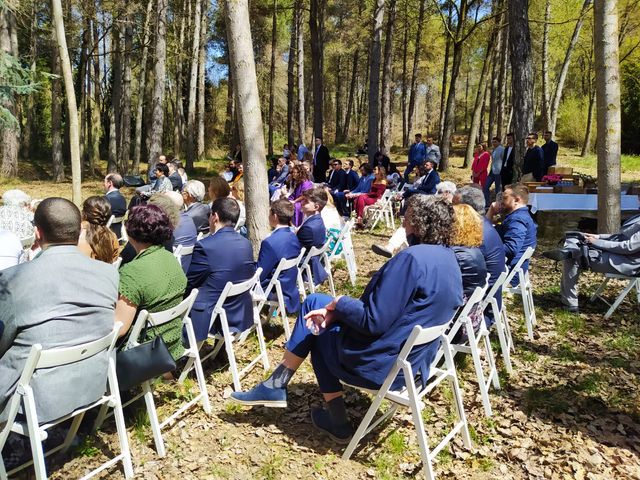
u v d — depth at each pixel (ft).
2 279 8.43
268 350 15.52
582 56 90.22
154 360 9.79
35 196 58.34
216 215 13.52
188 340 12.60
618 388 13.51
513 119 36.45
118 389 9.70
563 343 16.26
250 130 18.54
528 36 35.22
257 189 18.90
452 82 69.62
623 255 17.66
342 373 10.06
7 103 32.19
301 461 10.38
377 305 9.27
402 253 9.58
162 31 59.47
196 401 12.14
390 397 9.66
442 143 71.46
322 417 11.32
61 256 8.80
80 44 84.02
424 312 9.52
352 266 22.68
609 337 16.63
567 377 14.07
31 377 8.13
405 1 80.84
